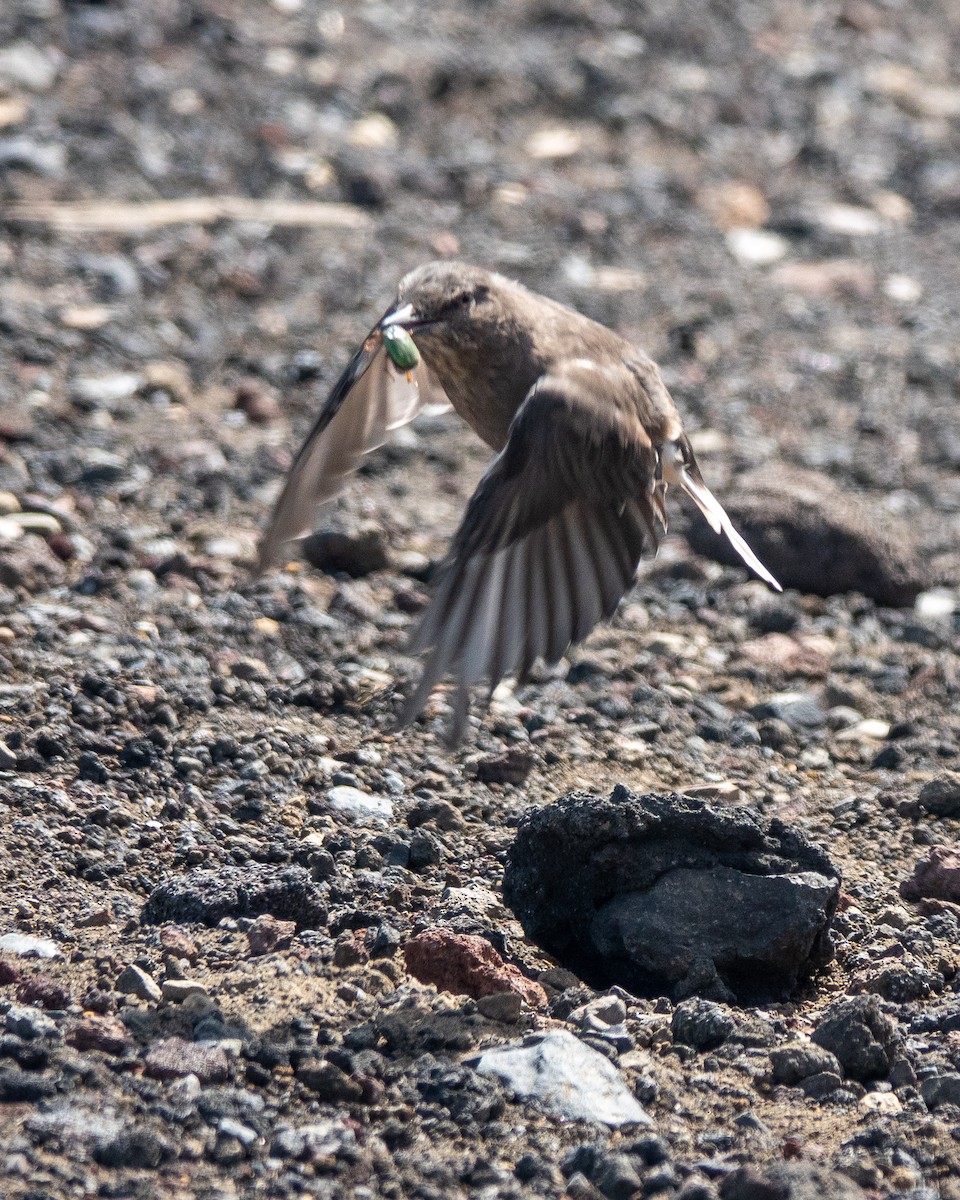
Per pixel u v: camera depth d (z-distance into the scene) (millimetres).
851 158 23969
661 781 11234
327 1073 7457
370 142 22312
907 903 9875
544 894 9148
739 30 27453
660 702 12211
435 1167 7027
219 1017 7879
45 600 12516
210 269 18844
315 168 21297
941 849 10047
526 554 8195
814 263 21188
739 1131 7457
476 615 7965
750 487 14859
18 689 10945
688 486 9602
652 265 20578
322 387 17078
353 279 19172
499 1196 6875
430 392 10398
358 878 9445
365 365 9609
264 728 11094
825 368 18453
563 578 8250
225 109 22297
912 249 21797
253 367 17234
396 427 10328
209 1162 6973
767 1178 6855
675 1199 6906
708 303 19672
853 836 10695
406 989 8289
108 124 21188
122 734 10703
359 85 23562
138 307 17953
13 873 9188
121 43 23312
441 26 25844
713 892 8914
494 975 8469
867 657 13250
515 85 24328
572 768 11250
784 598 14031
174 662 11727
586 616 8234
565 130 23656
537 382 8625
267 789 10430
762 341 18984
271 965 8398
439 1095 7477
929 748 11781
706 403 17469
